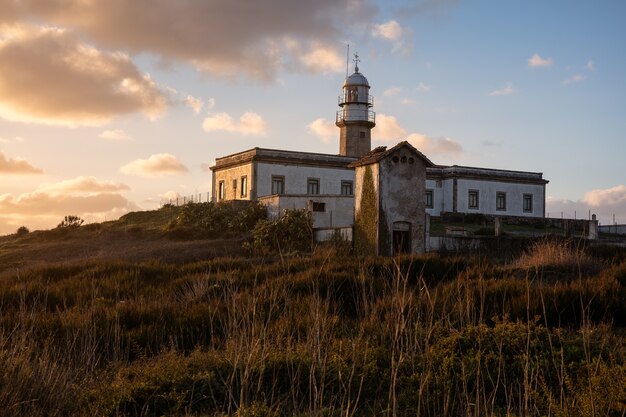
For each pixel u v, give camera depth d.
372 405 6.69
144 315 11.23
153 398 6.83
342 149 58.38
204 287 13.78
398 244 25.58
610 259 18.27
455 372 7.24
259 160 46.81
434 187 56.09
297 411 6.36
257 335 8.28
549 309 10.40
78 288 15.61
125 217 50.53
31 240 44.25
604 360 7.39
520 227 47.09
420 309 8.75
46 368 7.07
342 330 9.04
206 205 42.03
